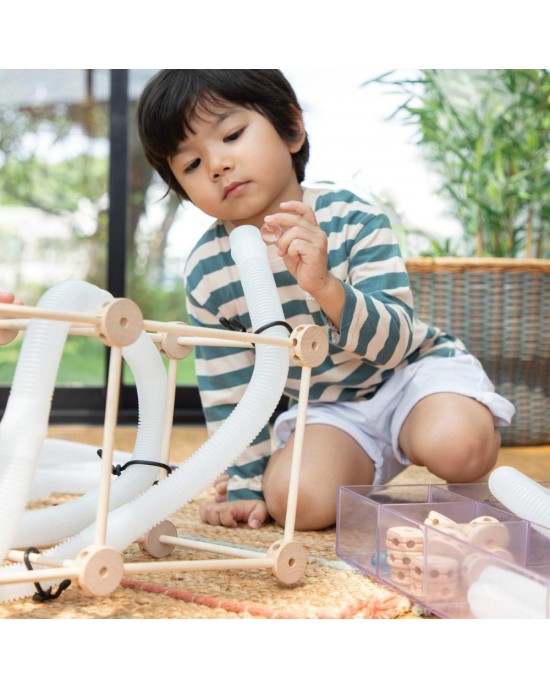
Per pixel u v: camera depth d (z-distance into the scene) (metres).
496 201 2.03
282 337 0.80
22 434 0.66
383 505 0.83
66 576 0.64
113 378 0.64
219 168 1.08
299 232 0.93
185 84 1.08
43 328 0.68
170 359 0.90
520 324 1.85
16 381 0.68
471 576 0.70
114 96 2.34
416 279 1.87
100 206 2.37
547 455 1.76
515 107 2.05
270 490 1.10
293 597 0.76
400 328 1.05
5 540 0.65
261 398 0.79
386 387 1.22
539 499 0.83
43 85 2.34
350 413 1.22
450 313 1.86
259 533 1.06
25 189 2.36
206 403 1.23
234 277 1.21
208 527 1.09
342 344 1.02
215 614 0.71
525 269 1.84
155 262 2.38
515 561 0.77
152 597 0.75
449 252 2.10
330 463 1.11
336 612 0.71
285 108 1.14
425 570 0.73
